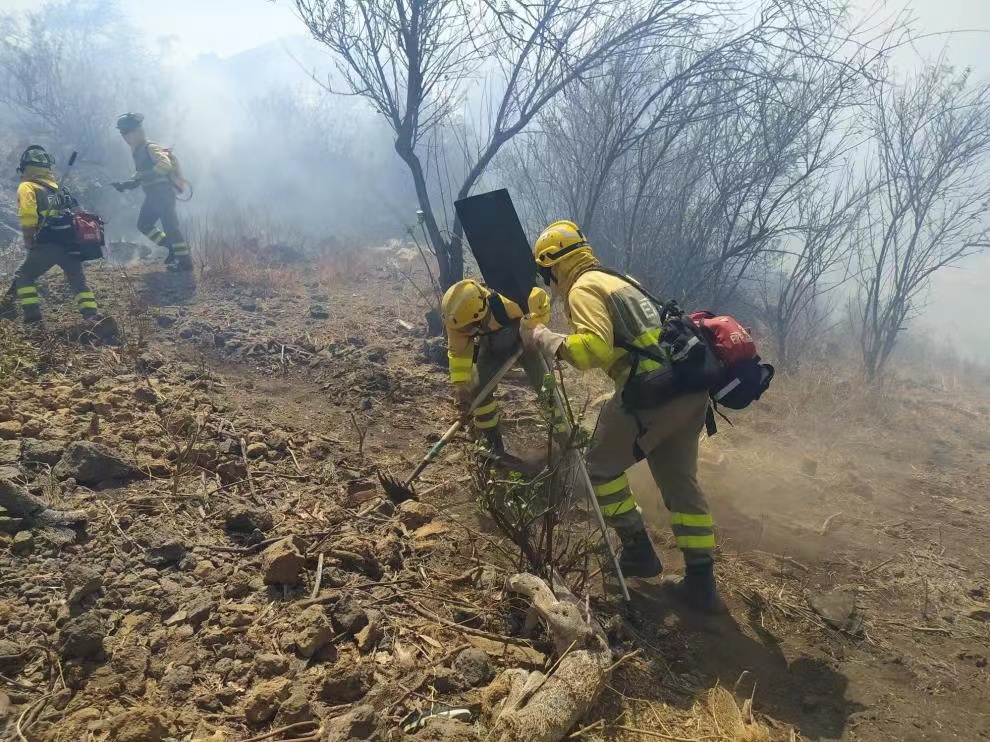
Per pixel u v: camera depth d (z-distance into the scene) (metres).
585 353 3.06
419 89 6.45
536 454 4.72
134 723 2.12
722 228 7.76
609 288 3.21
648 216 7.78
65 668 2.36
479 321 4.23
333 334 6.54
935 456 5.95
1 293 6.48
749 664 3.06
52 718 2.17
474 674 2.56
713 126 7.22
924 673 3.13
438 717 2.30
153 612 2.68
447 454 4.55
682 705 2.74
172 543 3.01
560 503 3.25
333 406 5.13
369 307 7.55
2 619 2.52
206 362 5.58
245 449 4.07
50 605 2.60
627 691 2.74
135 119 7.75
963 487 5.32
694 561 3.30
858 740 2.69
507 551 3.47
